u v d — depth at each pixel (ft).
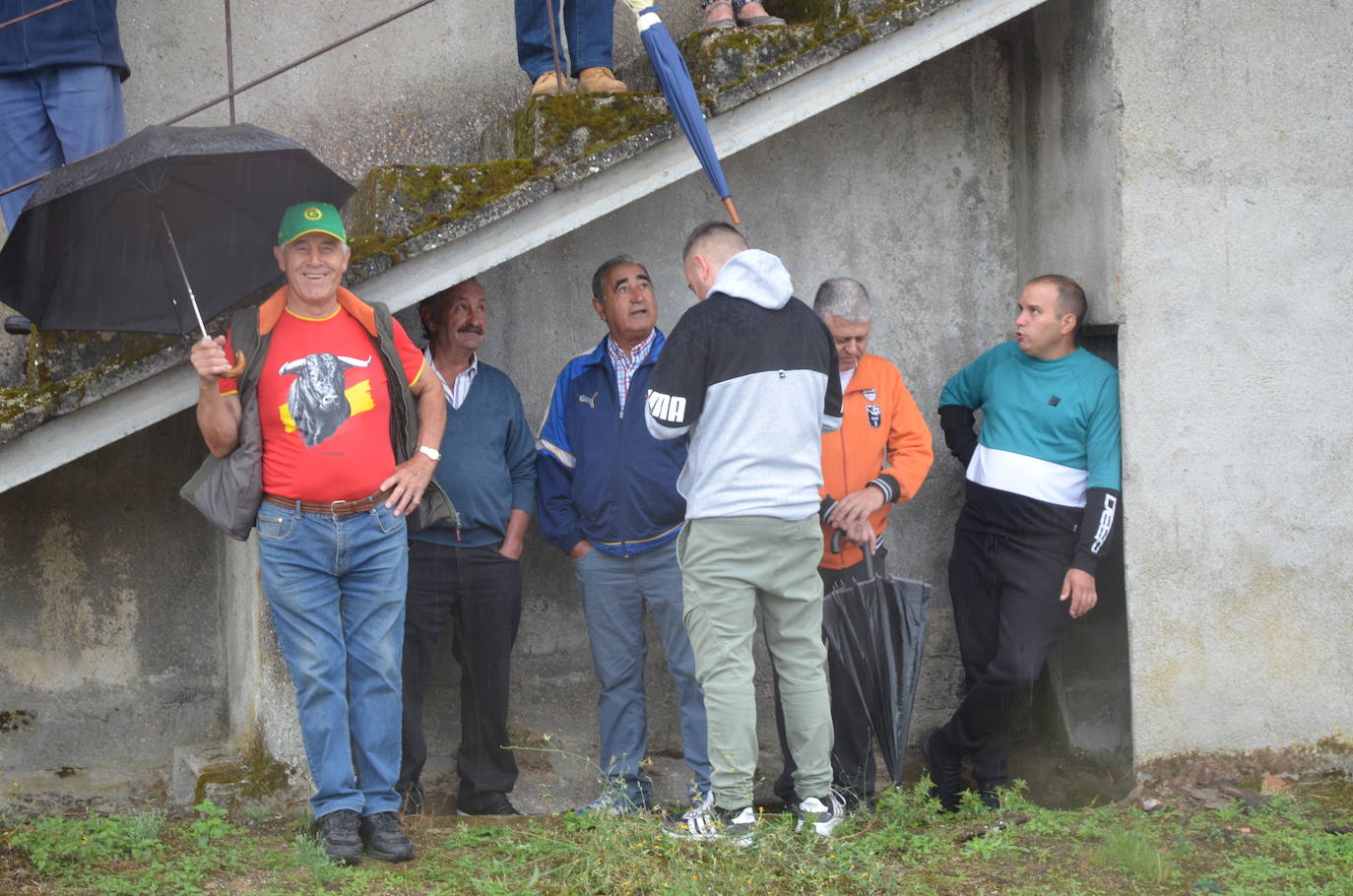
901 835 14.89
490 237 15.51
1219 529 17.42
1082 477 17.24
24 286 13.39
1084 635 18.71
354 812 13.84
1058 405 17.12
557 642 18.75
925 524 19.47
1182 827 15.48
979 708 17.12
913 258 19.36
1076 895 13.29
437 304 16.87
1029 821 15.43
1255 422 17.44
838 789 16.12
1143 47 16.99
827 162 19.08
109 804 16.79
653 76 18.79
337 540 13.64
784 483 14.06
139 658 17.65
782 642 14.61
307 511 13.57
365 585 13.97
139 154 12.63
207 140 13.02
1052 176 18.51
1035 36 18.70
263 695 15.99
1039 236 18.92
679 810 17.88
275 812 15.88
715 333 13.92
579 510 17.12
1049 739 19.20
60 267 13.47
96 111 16.38
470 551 16.93
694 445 14.34
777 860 13.71
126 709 17.60
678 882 12.94
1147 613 17.31
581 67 17.16
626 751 17.30
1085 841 14.90
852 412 16.99
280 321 13.66
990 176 19.57
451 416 16.97
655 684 18.94
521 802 18.07
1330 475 17.60
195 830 14.32
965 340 19.54
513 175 15.39
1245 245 17.34
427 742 18.21
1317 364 17.53
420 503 14.64
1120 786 17.89
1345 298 17.57
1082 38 17.53
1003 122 19.54
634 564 16.97
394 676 14.15
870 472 16.98
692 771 18.42
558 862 13.88
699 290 14.78
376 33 19.34
